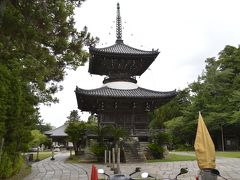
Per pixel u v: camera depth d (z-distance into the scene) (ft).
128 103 132.05
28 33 50.37
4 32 50.83
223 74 220.23
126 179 36.86
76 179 70.03
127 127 130.82
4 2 48.47
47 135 252.83
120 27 144.15
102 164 108.06
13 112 57.88
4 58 57.62
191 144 232.12
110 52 125.49
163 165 97.45
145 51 133.59
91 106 137.18
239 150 211.82
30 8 51.55
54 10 55.06
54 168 97.96
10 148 64.90
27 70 61.72
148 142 129.49
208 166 33.30
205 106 214.69
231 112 201.46
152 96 127.65
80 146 161.58
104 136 120.47
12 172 70.59
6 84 54.03
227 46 234.38
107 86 133.69
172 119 233.14
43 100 82.94
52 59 58.95
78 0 59.31
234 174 73.46
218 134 224.12
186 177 70.03
